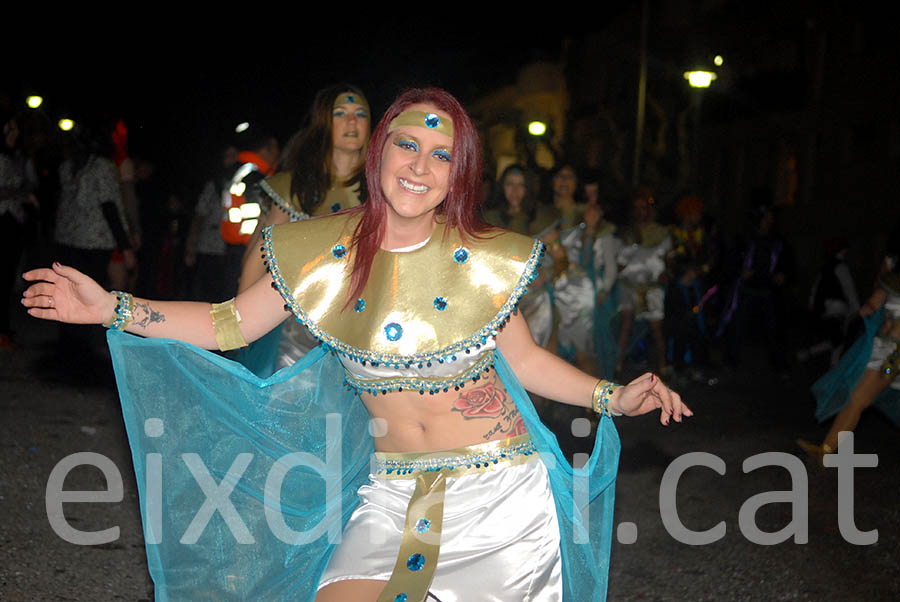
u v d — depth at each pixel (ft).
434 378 9.68
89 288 9.99
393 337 9.62
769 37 93.50
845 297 43.21
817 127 85.61
